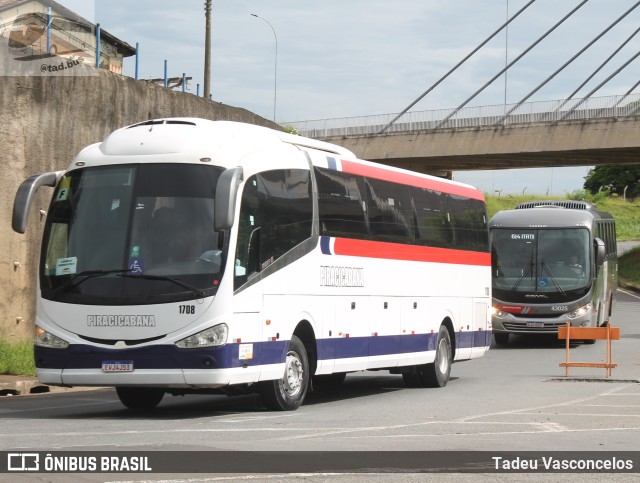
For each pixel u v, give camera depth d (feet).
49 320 64.34
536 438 53.72
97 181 65.62
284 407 69.51
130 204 64.49
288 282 69.72
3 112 105.91
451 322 96.99
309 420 62.80
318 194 74.69
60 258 64.90
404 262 87.76
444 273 95.76
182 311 62.34
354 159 82.84
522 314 145.59
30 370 94.07
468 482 39.75
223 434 53.88
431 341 92.07
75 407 74.23
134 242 63.67
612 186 622.54
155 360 62.28
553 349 142.72
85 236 64.64
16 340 106.22
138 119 125.80
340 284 77.00
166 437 52.26
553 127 330.13
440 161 367.25
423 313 90.94
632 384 92.43
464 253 100.53
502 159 359.25
